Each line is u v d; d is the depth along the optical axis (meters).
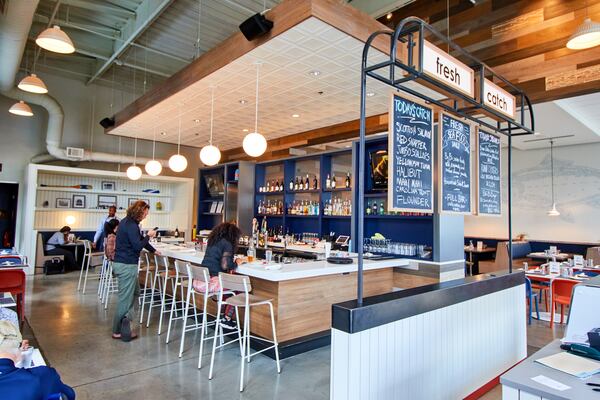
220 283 3.51
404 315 2.29
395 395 2.23
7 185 9.58
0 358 1.56
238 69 4.39
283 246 6.30
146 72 9.91
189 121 6.78
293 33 3.57
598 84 4.31
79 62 9.75
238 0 6.46
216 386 3.16
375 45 3.85
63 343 4.13
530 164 10.46
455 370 2.73
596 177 9.31
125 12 6.97
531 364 1.71
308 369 3.55
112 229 6.31
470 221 11.58
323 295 4.23
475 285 2.96
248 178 8.09
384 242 5.30
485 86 3.07
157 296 6.25
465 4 5.27
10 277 4.52
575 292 2.11
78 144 10.20
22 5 4.83
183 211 11.72
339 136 7.41
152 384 3.18
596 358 1.75
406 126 2.56
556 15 4.54
